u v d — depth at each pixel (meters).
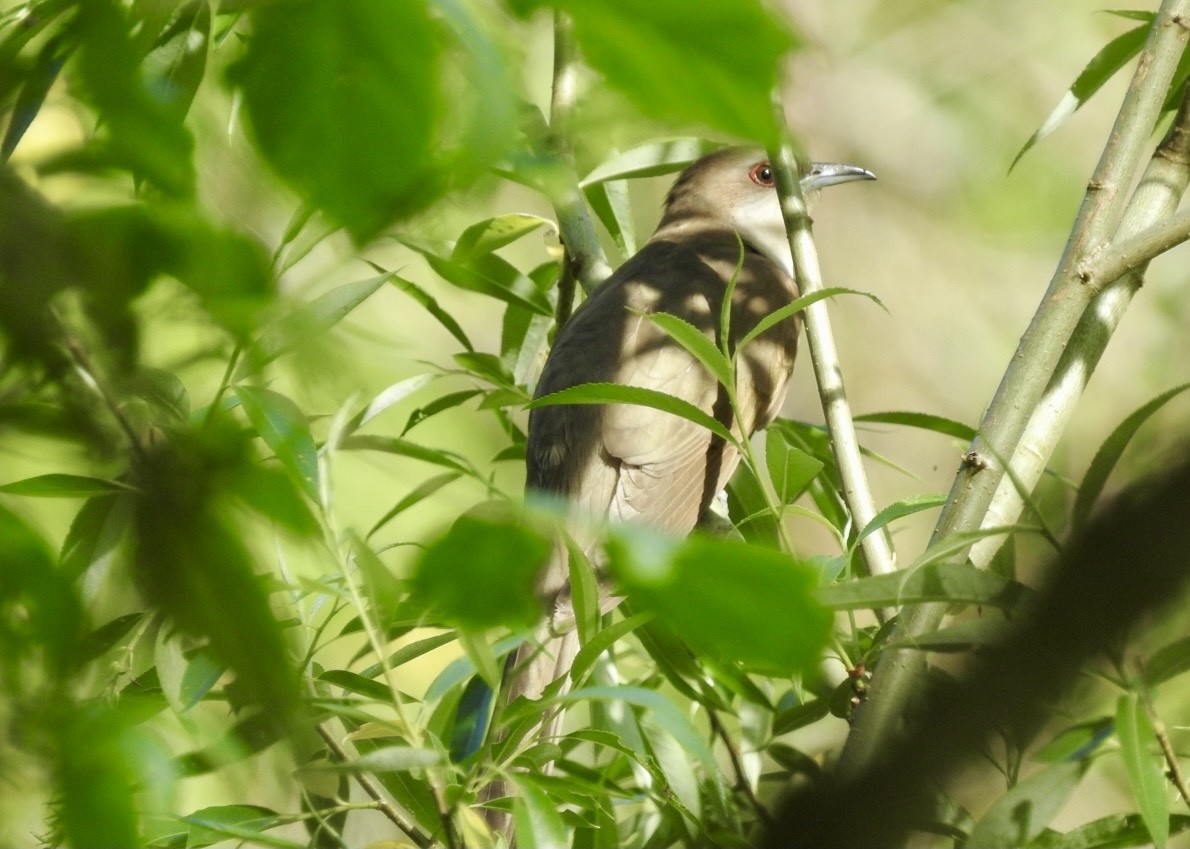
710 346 4.92
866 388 16.36
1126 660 3.92
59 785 2.19
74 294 1.86
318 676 4.80
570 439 9.28
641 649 7.17
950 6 17.03
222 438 1.99
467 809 4.16
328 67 1.65
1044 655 3.39
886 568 6.12
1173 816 4.63
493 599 1.85
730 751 5.92
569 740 5.87
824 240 16.86
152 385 2.25
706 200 11.75
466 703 6.07
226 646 1.91
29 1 3.12
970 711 3.49
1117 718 3.81
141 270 1.86
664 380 9.34
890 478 15.73
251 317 1.92
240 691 2.08
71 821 2.18
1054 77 16.95
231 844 5.42
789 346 10.31
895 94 16.72
